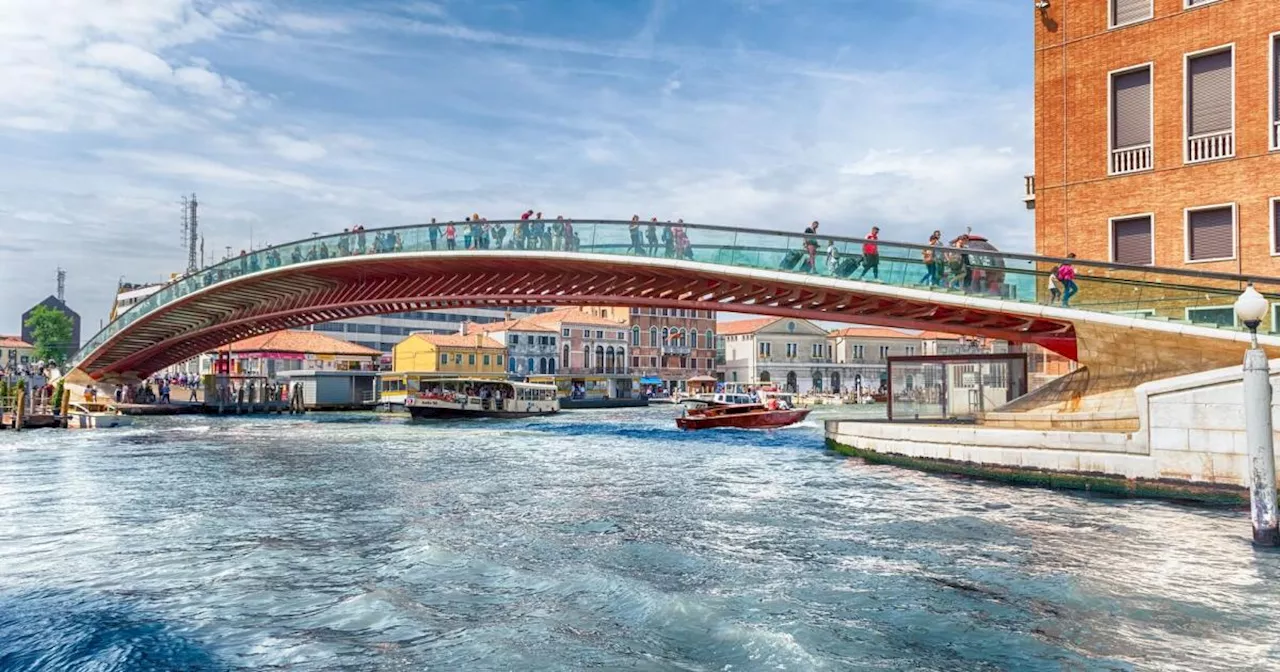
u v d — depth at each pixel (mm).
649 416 55531
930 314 22531
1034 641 6543
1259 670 5875
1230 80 19047
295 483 17875
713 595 7988
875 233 21656
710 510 13508
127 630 7047
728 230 23469
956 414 22594
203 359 82438
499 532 11586
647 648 6406
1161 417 13156
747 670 5902
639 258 25469
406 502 14805
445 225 31188
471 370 73250
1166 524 11273
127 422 42812
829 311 25047
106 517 13258
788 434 34531
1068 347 20266
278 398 60438
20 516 13406
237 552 10375
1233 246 18797
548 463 22312
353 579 8836
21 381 36781
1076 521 11680
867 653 6289
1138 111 20609
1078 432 14516
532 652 6320
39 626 7184
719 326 99500
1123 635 6676
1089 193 21203
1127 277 16797
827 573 8914
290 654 6398
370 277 37000
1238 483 12203
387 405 60406
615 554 9984
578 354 83312
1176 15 19844
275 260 37594
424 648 6477
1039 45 22328
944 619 7152
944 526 11578
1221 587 8078
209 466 21672
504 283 32875
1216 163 19094
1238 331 15141
